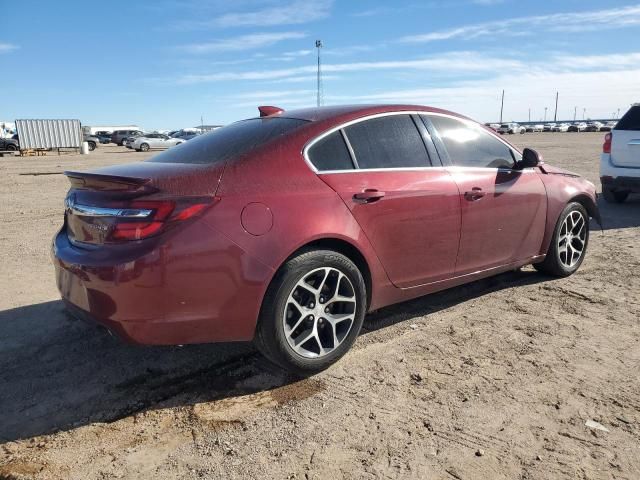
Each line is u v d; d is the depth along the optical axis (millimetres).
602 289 4703
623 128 8617
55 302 4703
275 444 2592
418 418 2771
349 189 3305
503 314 4168
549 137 46656
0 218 9148
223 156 3166
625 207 9125
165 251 2699
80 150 36531
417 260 3697
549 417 2750
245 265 2871
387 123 3715
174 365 3469
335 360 3301
